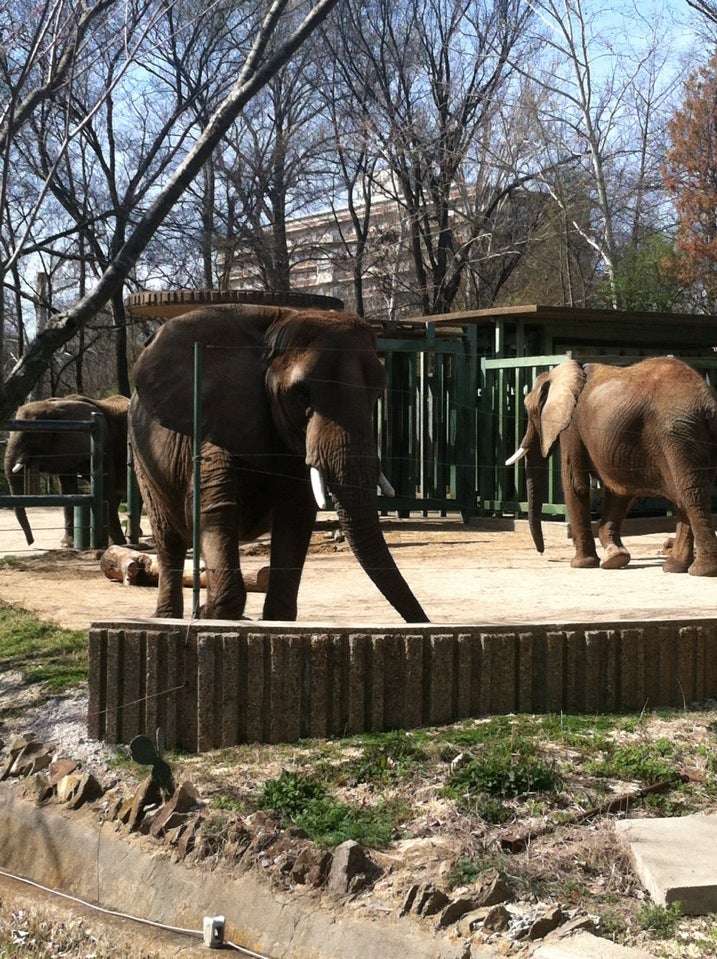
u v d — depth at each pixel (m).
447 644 6.77
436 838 5.45
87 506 14.76
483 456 18.94
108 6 8.26
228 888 5.42
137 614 9.71
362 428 7.27
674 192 32.00
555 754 6.23
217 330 7.79
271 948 5.10
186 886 5.56
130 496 16.06
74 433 16.64
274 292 15.07
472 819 5.60
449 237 34.69
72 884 5.97
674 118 32.12
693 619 7.30
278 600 7.81
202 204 30.02
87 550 14.87
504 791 5.82
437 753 6.23
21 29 7.93
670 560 12.45
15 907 5.82
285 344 7.54
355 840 5.43
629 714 7.01
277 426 7.59
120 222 12.96
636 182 36.41
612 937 4.69
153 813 6.01
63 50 8.15
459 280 34.53
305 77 33.25
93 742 6.79
